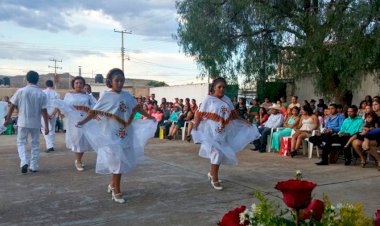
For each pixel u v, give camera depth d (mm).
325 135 8875
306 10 13102
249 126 6742
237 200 5695
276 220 2242
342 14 11531
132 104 5938
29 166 7934
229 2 14094
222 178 7148
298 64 13195
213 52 14789
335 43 11984
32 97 7426
